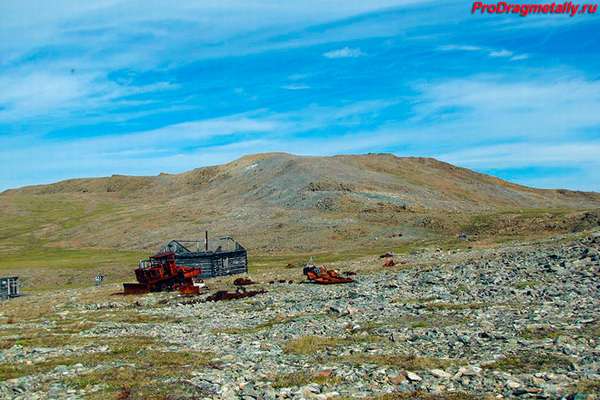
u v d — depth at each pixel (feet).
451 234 362.94
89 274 328.70
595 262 134.31
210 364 76.07
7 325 134.41
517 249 203.00
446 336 81.87
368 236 394.93
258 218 522.06
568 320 85.20
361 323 100.94
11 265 393.91
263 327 108.68
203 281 223.92
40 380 71.05
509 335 78.18
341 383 62.08
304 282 188.14
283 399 57.57
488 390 55.83
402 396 55.57
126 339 102.42
